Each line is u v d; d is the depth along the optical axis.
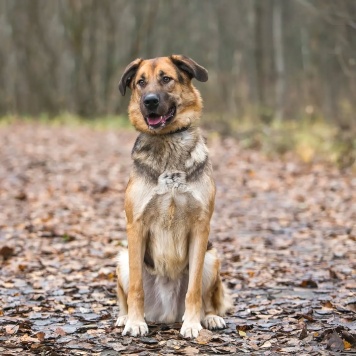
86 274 9.42
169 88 7.03
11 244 11.12
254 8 40.69
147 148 6.97
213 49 55.50
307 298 8.07
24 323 6.96
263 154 23.14
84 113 47.38
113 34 49.16
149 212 6.92
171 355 6.10
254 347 6.32
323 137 23.83
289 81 43.50
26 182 17.73
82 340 6.54
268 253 10.64
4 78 60.31
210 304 7.25
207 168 7.04
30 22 52.53
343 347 6.17
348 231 11.95
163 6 54.53
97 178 18.58
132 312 6.89
